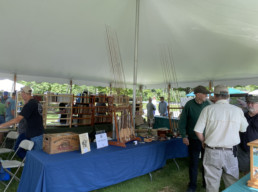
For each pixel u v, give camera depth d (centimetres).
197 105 267
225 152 182
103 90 2112
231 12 301
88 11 350
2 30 400
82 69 697
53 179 186
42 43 470
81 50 518
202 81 842
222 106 188
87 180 212
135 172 263
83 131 675
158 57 562
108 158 231
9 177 296
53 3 323
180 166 392
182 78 798
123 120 295
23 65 632
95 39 460
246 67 571
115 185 295
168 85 952
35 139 289
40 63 614
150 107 868
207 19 336
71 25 396
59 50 515
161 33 420
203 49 475
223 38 403
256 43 402
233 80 762
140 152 269
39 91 2247
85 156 213
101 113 805
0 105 536
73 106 737
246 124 189
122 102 329
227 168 182
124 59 591
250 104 245
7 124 258
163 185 300
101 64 635
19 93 592
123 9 349
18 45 473
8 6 326
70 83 883
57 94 684
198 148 265
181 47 478
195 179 263
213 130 186
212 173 187
